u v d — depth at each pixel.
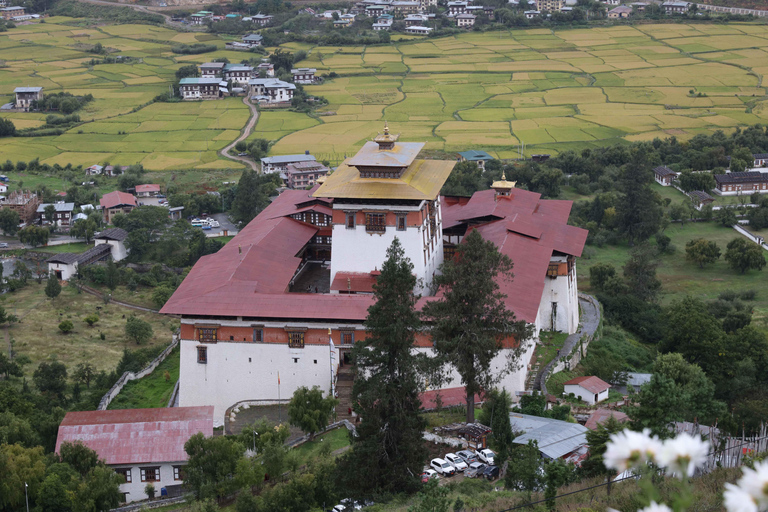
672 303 198.25
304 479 92.31
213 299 132.38
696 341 153.12
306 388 118.88
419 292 143.75
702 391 101.94
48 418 117.00
